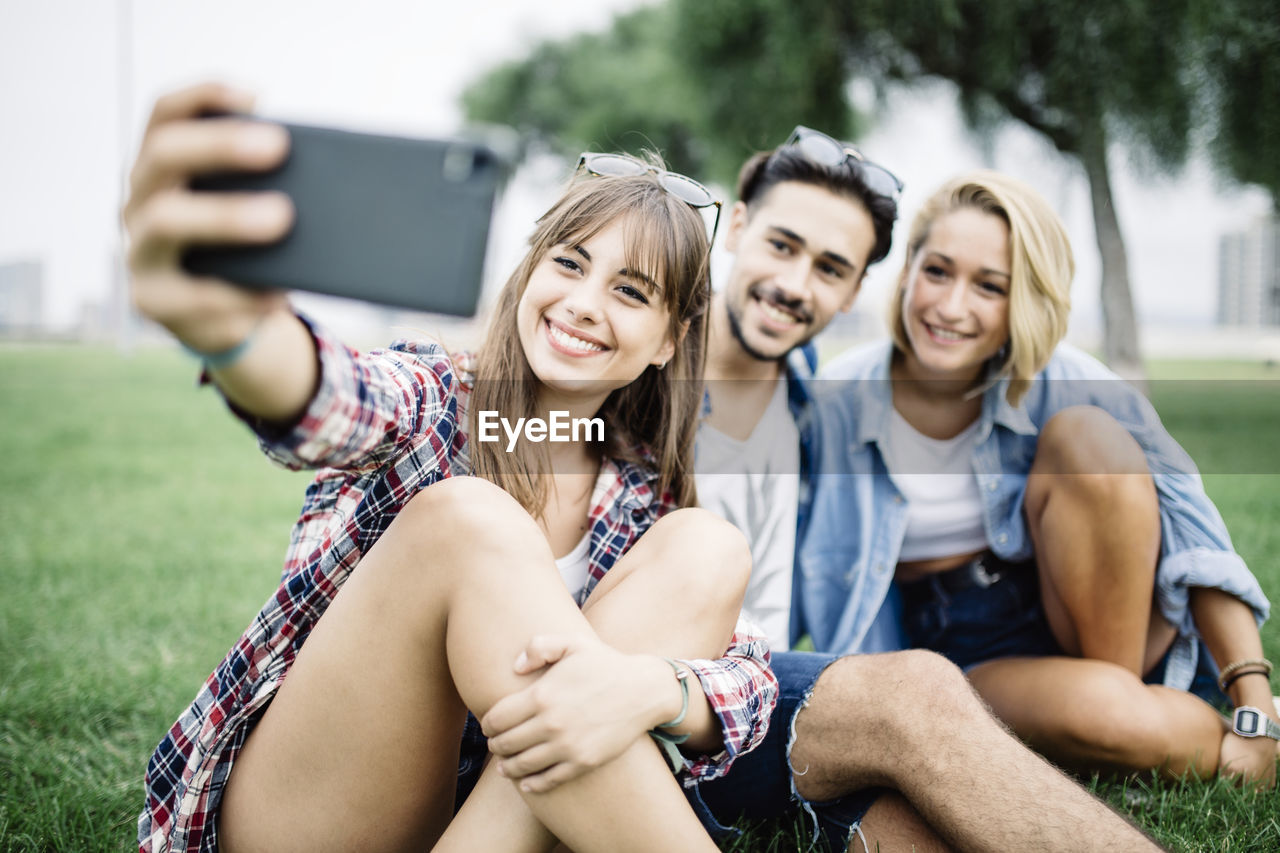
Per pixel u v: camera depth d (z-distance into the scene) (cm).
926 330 202
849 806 139
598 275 141
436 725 114
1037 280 195
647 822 104
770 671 136
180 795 121
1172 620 189
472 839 110
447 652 110
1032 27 924
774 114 1056
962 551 208
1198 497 187
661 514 155
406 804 116
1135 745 167
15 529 394
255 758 117
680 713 112
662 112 2025
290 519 437
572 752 101
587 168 154
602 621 125
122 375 1459
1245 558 328
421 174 83
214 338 83
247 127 79
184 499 481
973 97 1008
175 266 81
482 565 108
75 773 174
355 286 83
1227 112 898
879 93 1055
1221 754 175
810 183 206
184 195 78
